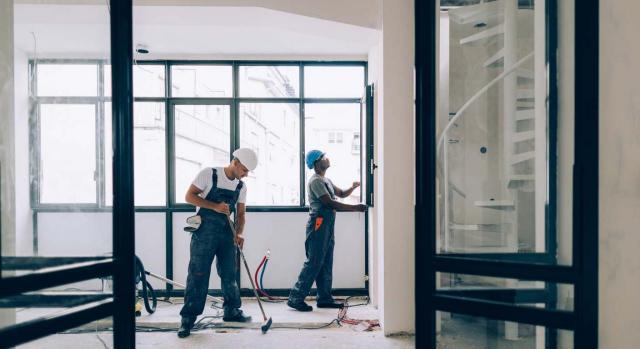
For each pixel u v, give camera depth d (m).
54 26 3.44
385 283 3.15
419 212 1.72
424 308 1.71
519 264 1.56
